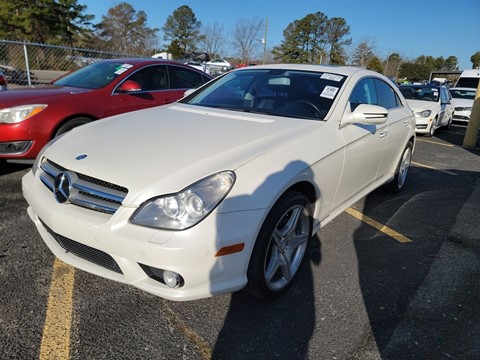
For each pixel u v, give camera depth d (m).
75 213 2.09
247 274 2.20
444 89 12.12
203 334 2.16
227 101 3.43
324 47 53.34
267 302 2.46
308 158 2.48
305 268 2.90
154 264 1.90
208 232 1.92
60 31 36.06
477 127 9.04
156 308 2.35
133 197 1.96
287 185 2.24
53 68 11.01
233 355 2.02
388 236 3.57
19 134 4.16
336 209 3.12
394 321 2.34
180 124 2.76
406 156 4.74
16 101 4.25
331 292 2.61
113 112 4.96
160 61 5.76
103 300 2.40
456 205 4.54
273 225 2.21
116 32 49.41
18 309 2.26
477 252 3.33
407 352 2.09
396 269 2.97
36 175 2.54
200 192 1.95
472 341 2.19
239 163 2.14
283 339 2.15
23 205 3.70
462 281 2.84
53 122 4.36
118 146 2.35
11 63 10.73
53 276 2.61
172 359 1.97
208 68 18.98
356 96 3.36
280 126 2.72
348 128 3.04
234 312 2.35
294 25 53.28
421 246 3.40
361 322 2.32
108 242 1.97
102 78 5.20
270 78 3.52
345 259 3.08
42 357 1.93
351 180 3.16
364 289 2.67
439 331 2.27
